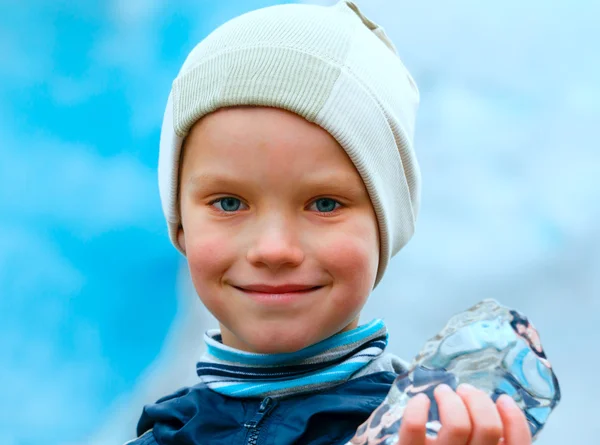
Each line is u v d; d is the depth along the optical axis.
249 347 0.90
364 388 0.88
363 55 0.90
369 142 0.88
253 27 0.90
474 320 0.78
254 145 0.85
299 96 0.86
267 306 0.86
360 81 0.89
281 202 0.85
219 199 0.87
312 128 0.86
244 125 0.86
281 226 0.85
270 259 0.84
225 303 0.87
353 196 0.87
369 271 0.88
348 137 0.86
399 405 0.77
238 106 0.86
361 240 0.87
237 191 0.86
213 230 0.87
